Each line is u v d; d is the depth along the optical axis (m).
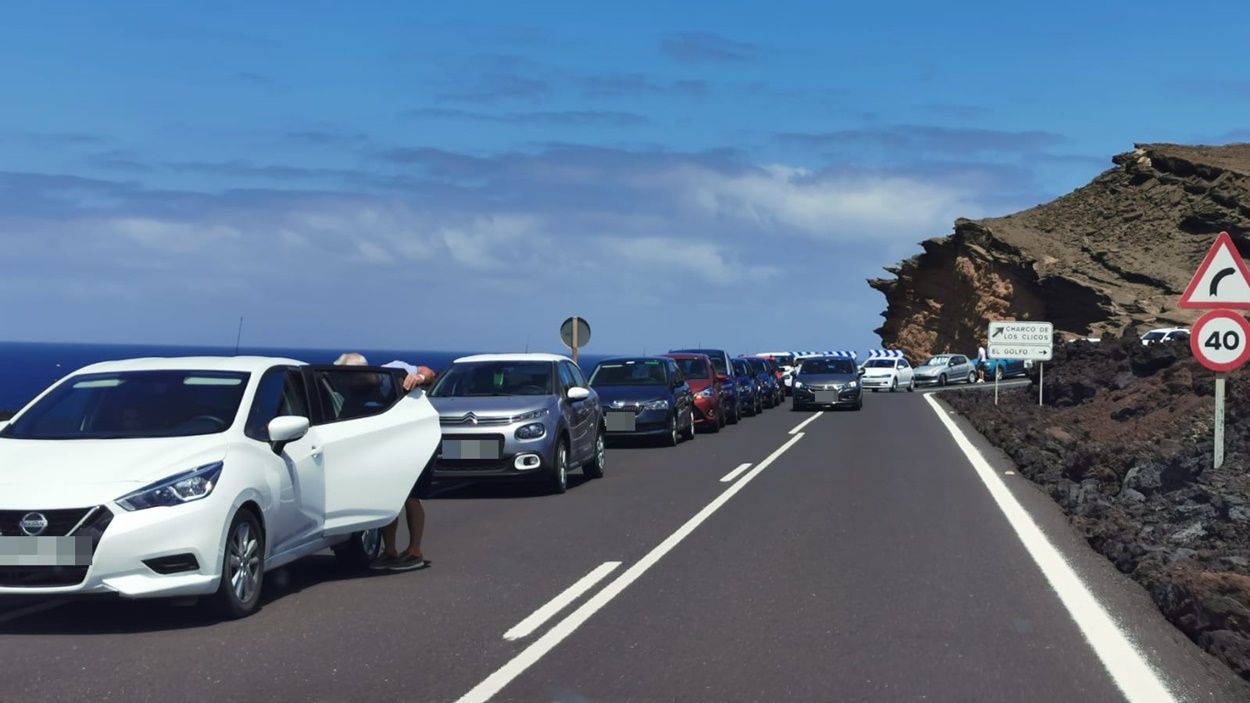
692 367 28.69
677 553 11.08
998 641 7.60
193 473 8.03
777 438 25.92
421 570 10.27
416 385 10.75
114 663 7.11
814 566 10.34
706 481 17.36
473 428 15.37
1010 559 10.63
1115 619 8.20
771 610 8.56
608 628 8.02
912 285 84.56
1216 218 75.56
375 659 7.20
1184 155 83.31
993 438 24.02
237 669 6.97
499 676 6.81
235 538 8.30
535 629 8.00
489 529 12.71
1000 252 77.25
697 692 6.49
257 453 8.68
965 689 6.52
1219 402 13.52
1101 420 24.62
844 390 37.56
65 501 7.69
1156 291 70.50
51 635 7.84
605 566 10.42
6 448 8.40
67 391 9.15
